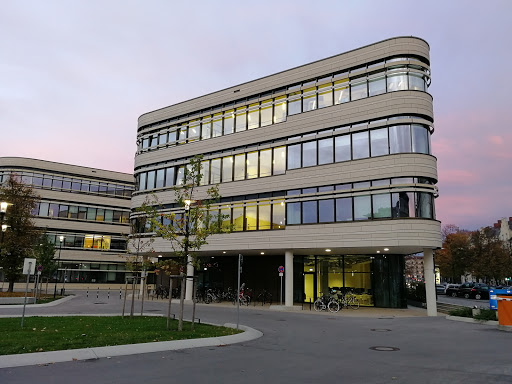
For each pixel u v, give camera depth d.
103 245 64.50
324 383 7.97
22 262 32.53
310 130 29.84
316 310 27.28
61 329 14.80
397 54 27.31
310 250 29.56
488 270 65.50
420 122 26.06
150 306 28.80
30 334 13.16
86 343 11.70
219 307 29.00
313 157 29.41
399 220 25.11
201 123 36.50
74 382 7.83
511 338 14.91
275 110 32.22
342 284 31.94
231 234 31.62
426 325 19.36
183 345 12.39
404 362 10.25
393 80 27.19
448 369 9.38
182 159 37.00
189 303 32.38
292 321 20.64
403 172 25.59
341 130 28.38
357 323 20.14
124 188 68.44
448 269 73.31
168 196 37.06
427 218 24.88
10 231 31.56
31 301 27.67
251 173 32.41
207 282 38.56
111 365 9.51
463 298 46.94
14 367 9.09
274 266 35.22
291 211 29.50
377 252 30.02
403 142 26.05
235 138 33.84
